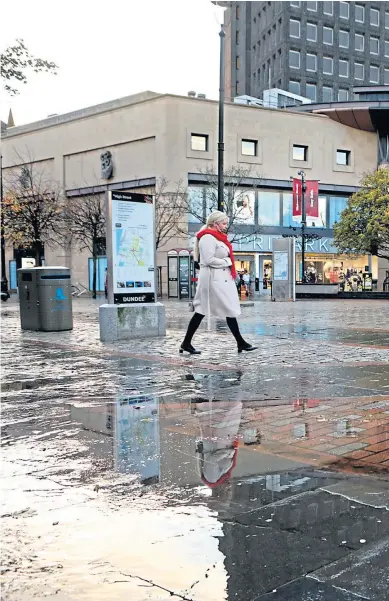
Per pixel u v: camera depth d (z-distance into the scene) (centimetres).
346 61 7206
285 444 409
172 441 420
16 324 1509
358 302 2766
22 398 569
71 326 1301
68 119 4422
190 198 3912
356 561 234
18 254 4741
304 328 1288
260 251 4194
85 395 583
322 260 4500
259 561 237
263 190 4206
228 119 4034
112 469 359
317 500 301
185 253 3272
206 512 289
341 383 631
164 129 3825
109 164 4147
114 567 236
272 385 625
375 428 448
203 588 218
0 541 261
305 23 6894
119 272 1074
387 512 285
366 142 4612
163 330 1125
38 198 3834
